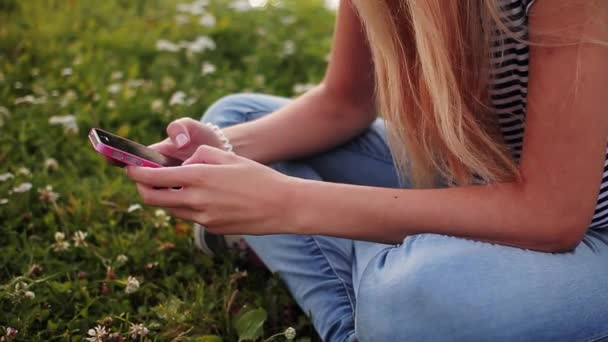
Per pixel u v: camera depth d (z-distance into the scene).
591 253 1.41
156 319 1.78
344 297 1.67
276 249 1.77
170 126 1.75
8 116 2.60
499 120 1.48
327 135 1.85
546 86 1.28
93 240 2.09
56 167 2.38
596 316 1.34
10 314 1.72
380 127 1.92
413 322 1.35
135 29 3.38
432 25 1.34
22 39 3.17
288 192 1.43
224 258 1.98
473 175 1.59
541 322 1.32
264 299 1.83
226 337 1.73
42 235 2.09
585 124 1.27
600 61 1.24
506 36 1.34
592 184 1.31
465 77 1.41
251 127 1.82
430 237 1.39
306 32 3.55
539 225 1.35
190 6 3.56
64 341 1.67
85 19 3.44
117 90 2.79
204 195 1.43
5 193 2.17
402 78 1.49
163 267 1.96
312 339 1.75
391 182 1.90
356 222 1.43
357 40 1.74
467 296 1.32
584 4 1.21
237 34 3.45
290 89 3.12
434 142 1.54
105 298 1.83
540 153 1.32
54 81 2.88
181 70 3.06
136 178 1.45
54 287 1.82
